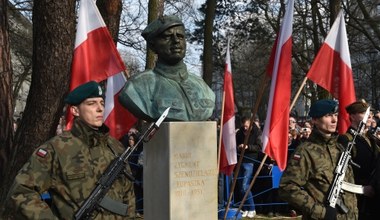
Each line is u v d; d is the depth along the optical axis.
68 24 7.06
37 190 3.47
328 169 4.56
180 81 5.02
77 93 3.66
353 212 4.70
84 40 6.58
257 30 23.02
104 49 6.69
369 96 28.11
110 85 6.98
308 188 4.55
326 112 4.57
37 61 7.06
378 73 26.08
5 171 7.12
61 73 7.04
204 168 4.74
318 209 4.37
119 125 6.99
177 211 4.59
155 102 4.83
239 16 23.50
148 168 4.99
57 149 3.55
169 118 4.78
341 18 7.04
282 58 6.47
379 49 19.06
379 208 5.02
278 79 6.45
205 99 5.04
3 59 7.26
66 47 7.06
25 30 19.75
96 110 3.68
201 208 4.70
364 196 5.17
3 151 7.21
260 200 9.81
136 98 4.86
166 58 4.97
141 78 4.98
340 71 6.94
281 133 6.38
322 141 4.65
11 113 7.37
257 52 23.86
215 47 24.41
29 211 3.34
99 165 3.62
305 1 21.48
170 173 4.57
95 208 3.50
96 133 3.66
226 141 7.93
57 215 3.52
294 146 9.62
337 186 4.50
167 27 4.91
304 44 23.31
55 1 6.95
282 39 6.52
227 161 7.90
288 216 9.65
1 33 7.23
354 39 21.53
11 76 7.41
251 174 9.34
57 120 7.10
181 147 4.63
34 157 3.52
